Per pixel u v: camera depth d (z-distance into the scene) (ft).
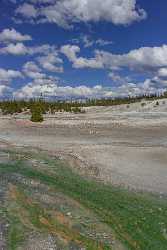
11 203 69.62
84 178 100.58
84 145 146.61
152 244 62.13
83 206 73.77
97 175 106.11
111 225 66.23
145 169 115.34
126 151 137.08
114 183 99.30
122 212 73.97
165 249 61.05
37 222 62.64
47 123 216.95
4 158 114.32
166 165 120.37
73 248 55.62
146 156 131.13
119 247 58.85
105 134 185.37
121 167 116.57
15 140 159.53
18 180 87.35
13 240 55.83
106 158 126.11
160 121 218.59
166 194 92.58
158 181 103.55
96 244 58.23
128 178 105.29
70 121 222.28
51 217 65.51
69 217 66.69
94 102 508.53
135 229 66.64
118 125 209.77
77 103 479.41
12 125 206.80
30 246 54.44
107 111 391.45
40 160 114.73
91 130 194.90
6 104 360.07
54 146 144.15
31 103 390.42
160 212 77.30
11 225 60.29
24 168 103.04
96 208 73.87
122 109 388.16
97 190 88.79
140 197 87.86
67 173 103.40
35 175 96.02
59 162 114.62
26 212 66.28
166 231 67.72
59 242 56.70
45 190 81.35
